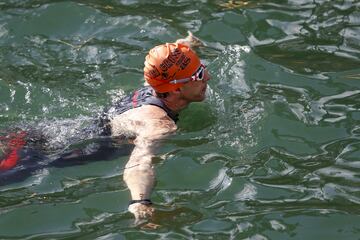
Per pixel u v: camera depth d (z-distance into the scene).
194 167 10.60
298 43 13.90
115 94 12.44
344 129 11.41
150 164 10.09
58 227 9.73
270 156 10.88
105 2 15.40
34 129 11.28
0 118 11.73
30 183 10.47
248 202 10.02
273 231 9.46
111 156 10.77
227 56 13.43
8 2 15.38
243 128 11.38
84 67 13.32
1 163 10.65
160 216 9.72
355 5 14.98
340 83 12.62
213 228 9.51
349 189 10.20
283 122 11.57
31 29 14.51
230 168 10.63
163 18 14.80
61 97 12.33
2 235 9.64
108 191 10.25
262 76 12.85
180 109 11.12
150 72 10.77
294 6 15.07
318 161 10.77
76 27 14.58
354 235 9.36
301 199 10.05
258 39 14.06
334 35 14.11
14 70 13.19
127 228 9.55
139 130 10.60
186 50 10.83
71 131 11.16
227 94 12.23
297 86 12.55
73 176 10.56
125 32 14.38
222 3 15.30
